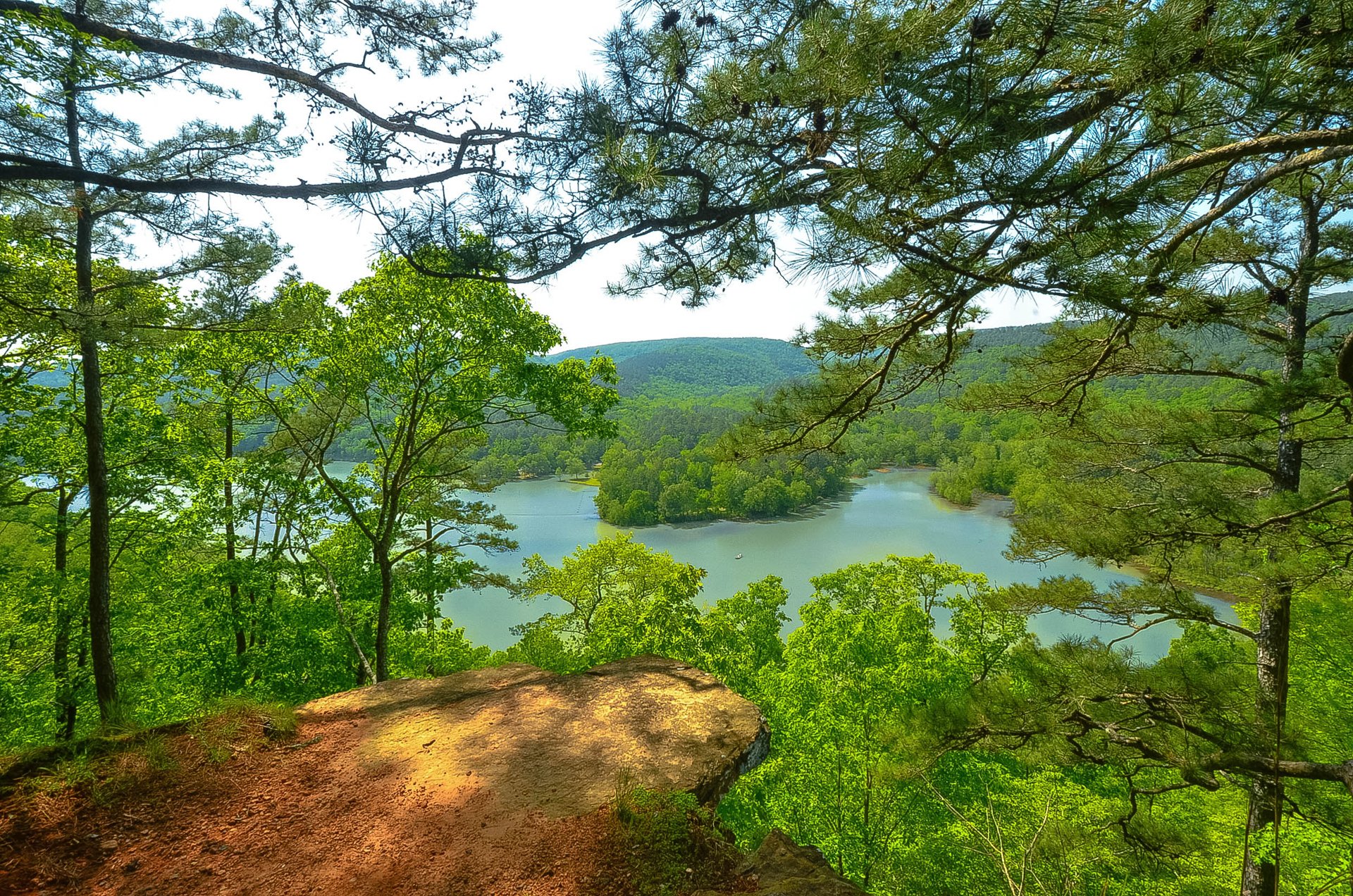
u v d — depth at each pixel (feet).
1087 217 9.45
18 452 35.86
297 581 44.78
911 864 40.29
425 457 45.70
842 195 10.22
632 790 14.60
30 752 15.31
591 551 63.98
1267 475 29.76
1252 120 9.98
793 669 51.62
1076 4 7.49
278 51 16.74
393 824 13.79
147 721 39.27
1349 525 21.83
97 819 13.75
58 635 37.60
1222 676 25.64
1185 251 20.13
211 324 26.53
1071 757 26.91
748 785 46.98
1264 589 24.77
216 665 43.24
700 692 20.18
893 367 20.34
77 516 37.96
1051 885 29.71
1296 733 23.32
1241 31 8.83
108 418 37.37
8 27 13.56
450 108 12.74
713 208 11.59
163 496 38.86
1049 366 27.76
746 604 71.67
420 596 50.78
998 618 58.85
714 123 10.68
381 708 19.54
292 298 31.19
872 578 68.23
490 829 13.55
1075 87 9.45
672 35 10.36
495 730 17.89
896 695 47.60
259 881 12.14
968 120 8.36
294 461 55.42
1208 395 57.21
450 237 12.39
